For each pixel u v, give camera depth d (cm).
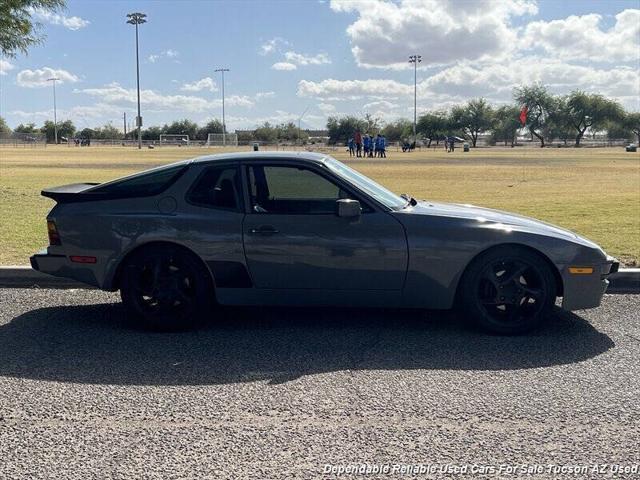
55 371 456
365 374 448
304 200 539
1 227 1027
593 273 524
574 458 330
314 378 441
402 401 401
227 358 482
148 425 369
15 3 1333
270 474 314
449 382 432
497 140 12469
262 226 528
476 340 523
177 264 543
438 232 519
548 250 518
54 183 1875
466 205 610
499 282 527
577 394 411
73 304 635
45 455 335
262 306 600
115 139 13262
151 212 542
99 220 543
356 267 523
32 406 396
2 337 531
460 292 534
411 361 474
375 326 562
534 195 1570
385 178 2255
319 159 557
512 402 399
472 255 518
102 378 442
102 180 2025
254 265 532
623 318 582
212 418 378
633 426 366
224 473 315
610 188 1795
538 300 527
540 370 455
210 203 542
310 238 524
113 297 662
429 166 3200
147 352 496
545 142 12338
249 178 543
